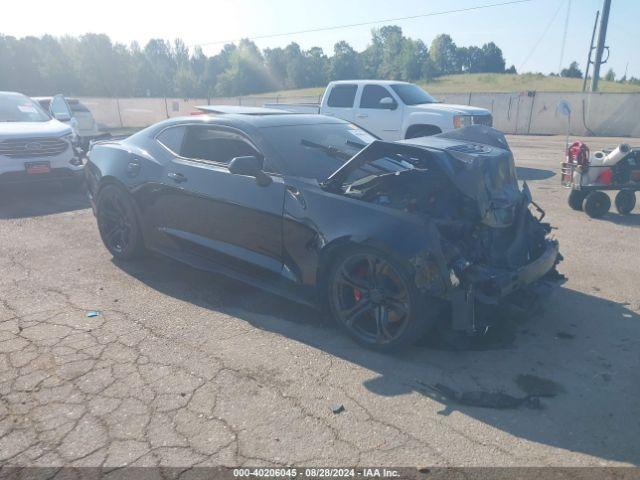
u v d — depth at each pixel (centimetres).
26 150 827
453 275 340
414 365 361
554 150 1650
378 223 360
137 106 3369
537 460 269
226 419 298
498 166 419
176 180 486
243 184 438
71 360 359
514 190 434
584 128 2553
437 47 10619
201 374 344
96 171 562
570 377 348
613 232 679
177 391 325
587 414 308
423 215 360
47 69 7025
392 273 356
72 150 893
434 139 449
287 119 496
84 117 1870
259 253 436
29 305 448
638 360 370
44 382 332
